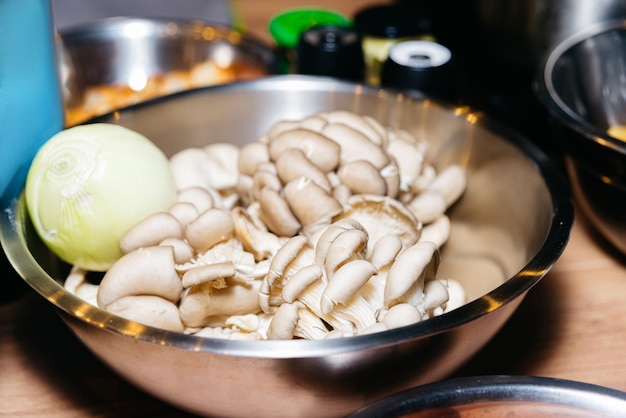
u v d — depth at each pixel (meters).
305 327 0.51
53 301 0.49
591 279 0.63
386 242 0.51
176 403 0.51
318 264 0.51
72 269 0.58
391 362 0.48
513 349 0.58
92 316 0.48
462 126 0.63
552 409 0.47
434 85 0.70
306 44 0.74
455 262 0.62
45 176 0.56
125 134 0.58
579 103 0.69
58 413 0.55
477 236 0.62
